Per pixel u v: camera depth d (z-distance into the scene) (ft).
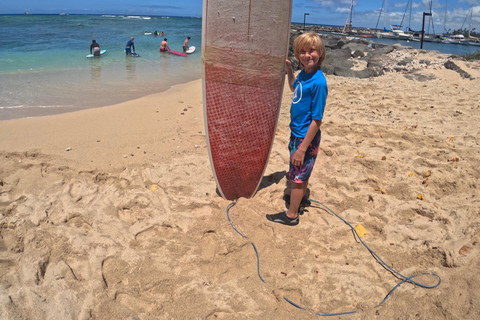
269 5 10.46
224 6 10.57
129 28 116.47
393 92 25.20
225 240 9.90
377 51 39.93
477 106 21.18
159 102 23.71
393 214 11.20
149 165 14.16
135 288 8.38
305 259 9.38
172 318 7.62
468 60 33.68
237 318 7.63
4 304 7.59
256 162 12.01
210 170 14.10
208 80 11.10
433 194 12.18
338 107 22.00
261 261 9.32
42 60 41.14
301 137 9.61
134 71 37.24
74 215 10.87
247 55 10.90
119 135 17.01
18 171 13.16
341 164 14.61
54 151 14.85
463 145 15.84
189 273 8.89
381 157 14.89
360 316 7.73
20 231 9.89
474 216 10.51
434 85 26.76
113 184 12.82
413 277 8.66
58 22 145.69
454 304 7.68
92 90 27.32
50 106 22.25
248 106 11.40
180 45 68.28
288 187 12.91
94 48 46.01
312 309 7.92
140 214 11.27
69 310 7.64
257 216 11.05
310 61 8.87
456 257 8.98
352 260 9.37
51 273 8.56
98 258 9.08
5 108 21.40
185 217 10.94
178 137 17.12
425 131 17.57
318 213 11.52
